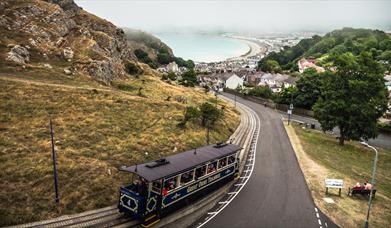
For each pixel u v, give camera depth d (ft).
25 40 191.83
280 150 157.28
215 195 100.37
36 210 76.59
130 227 76.38
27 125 112.57
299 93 290.76
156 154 116.57
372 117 176.24
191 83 342.03
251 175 120.57
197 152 98.12
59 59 193.77
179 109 175.94
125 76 238.07
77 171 92.99
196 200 93.76
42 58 185.78
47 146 102.06
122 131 126.93
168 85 263.70
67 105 135.85
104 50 242.17
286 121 240.53
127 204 76.69
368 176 134.72
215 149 104.42
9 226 70.59
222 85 448.24
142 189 77.36
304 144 173.99
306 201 100.63
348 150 179.11
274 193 105.19
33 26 207.21
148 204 75.61
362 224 89.25
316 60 633.20
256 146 161.58
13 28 198.18
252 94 348.59
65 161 96.12
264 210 92.68
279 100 303.48
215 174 99.76
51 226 72.38
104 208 82.84
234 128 189.06
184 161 88.79
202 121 166.30
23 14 214.69
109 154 107.04
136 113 149.79
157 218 78.89
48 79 162.81
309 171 129.08
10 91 132.46
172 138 133.49
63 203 80.43
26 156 94.63
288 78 442.50
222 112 211.41
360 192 108.27
